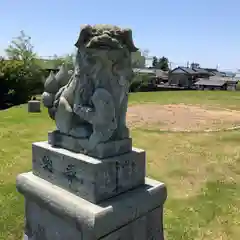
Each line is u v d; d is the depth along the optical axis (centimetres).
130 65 247
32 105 1263
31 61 2955
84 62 239
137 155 267
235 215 440
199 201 486
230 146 777
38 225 277
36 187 269
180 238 382
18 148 766
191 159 684
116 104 252
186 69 5194
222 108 1391
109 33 229
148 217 269
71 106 266
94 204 232
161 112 1255
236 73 6116
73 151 263
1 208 441
